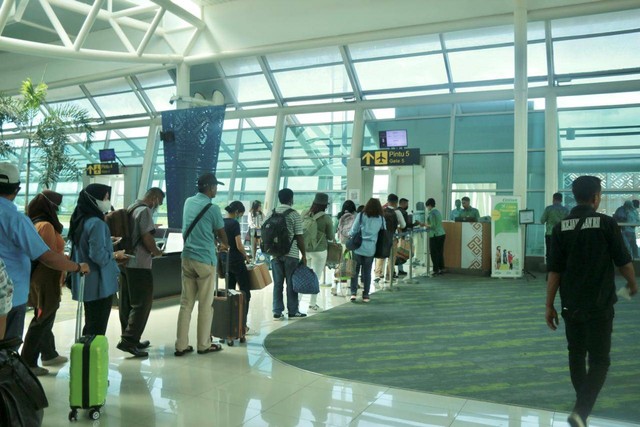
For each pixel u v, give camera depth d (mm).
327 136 15117
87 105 19062
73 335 5883
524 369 4691
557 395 4008
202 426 3414
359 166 12602
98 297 4320
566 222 3246
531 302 8055
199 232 5039
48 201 4645
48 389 4070
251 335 5949
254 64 15148
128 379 4344
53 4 12367
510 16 11477
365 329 6250
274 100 15688
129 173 17219
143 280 5016
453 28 12039
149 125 18031
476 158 13367
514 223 10750
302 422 3492
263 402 3854
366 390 4125
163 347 5402
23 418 2418
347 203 9219
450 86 13789
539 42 12461
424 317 6949
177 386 4184
